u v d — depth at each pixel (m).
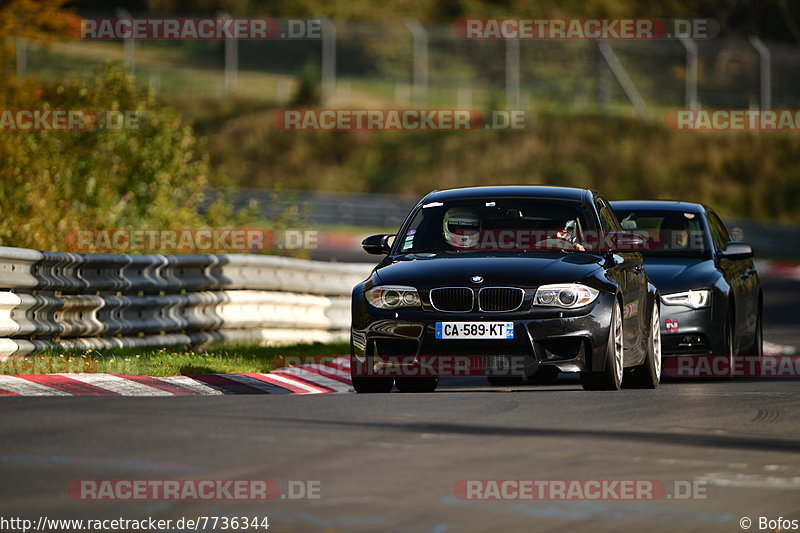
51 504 20.55
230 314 59.12
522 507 20.95
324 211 167.62
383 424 29.58
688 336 48.00
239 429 28.30
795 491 22.66
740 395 38.25
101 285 49.44
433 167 186.12
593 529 19.61
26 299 44.22
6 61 88.44
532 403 34.38
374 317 38.56
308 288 66.56
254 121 195.12
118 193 77.75
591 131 191.12
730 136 189.75
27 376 38.25
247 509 20.44
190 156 80.44
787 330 76.94
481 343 37.75
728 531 19.69
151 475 22.84
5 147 69.06
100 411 30.95
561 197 42.75
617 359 39.06
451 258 39.75
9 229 61.88
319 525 19.48
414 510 20.53
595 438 28.05
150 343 51.94
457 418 30.89
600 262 39.94
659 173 183.50
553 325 37.78
